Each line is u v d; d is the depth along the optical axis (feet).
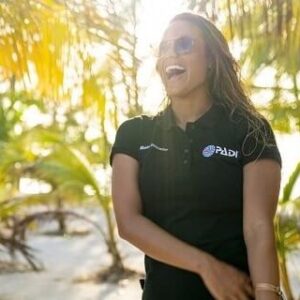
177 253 6.65
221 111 7.15
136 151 7.27
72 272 41.83
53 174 38.22
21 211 39.70
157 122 7.29
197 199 6.84
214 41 7.24
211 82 7.27
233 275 6.59
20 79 16.26
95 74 17.53
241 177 6.89
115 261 42.47
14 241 32.55
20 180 39.24
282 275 23.04
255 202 6.75
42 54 15.74
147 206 7.13
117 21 15.35
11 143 39.24
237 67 7.47
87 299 34.22
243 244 6.85
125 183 7.21
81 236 62.08
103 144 41.37
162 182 7.00
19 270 41.19
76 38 15.57
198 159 6.89
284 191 22.40
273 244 6.64
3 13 15.15
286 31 13.67
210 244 6.79
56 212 38.78
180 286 6.88
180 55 7.15
